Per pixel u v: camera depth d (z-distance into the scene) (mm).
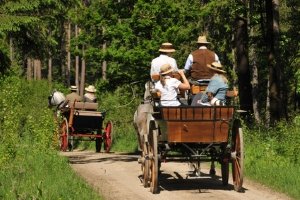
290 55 65250
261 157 35188
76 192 24141
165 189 27984
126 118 67688
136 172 34188
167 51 30766
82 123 52500
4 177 27203
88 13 45031
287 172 30422
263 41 63719
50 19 42406
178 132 26344
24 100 79562
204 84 28734
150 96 30250
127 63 44812
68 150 55125
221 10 60219
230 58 73250
